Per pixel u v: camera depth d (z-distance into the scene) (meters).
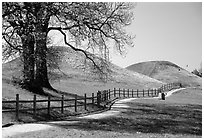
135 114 26.78
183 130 18.25
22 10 19.80
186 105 41.72
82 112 26.98
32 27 20.09
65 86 64.88
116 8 33.91
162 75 191.62
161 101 49.25
